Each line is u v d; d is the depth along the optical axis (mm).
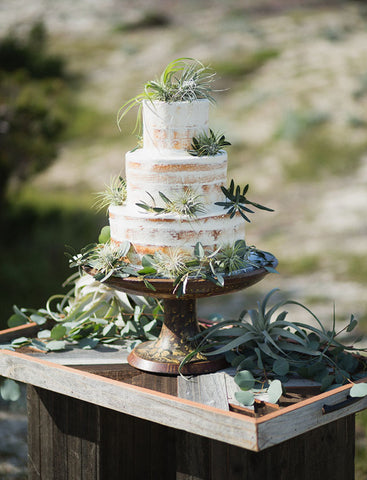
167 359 2326
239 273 2205
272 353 2322
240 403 2068
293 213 10133
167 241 2188
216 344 2359
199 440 2268
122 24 23938
